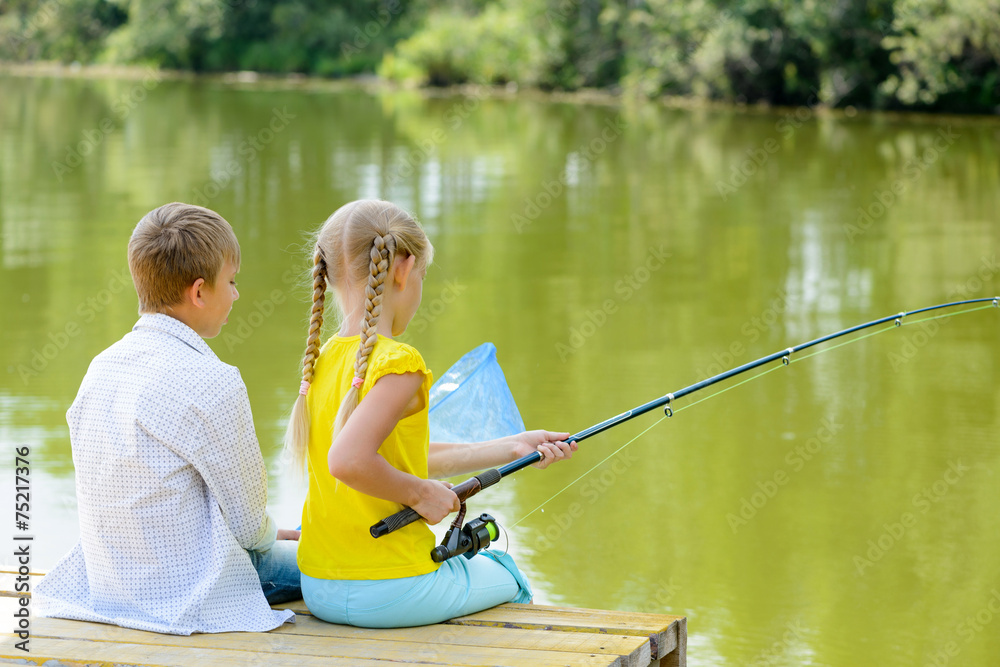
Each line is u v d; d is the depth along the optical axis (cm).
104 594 197
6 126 1972
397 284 196
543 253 1001
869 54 2455
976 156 1658
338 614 197
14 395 598
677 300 838
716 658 364
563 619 202
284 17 3709
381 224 194
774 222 1149
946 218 1168
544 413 587
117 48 3947
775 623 387
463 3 3666
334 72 3638
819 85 2561
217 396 192
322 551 198
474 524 202
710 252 1009
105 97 2656
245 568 200
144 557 192
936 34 2258
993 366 673
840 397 619
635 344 720
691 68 2759
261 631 194
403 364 184
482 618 202
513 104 2675
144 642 187
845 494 492
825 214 1196
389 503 193
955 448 542
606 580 416
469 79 3228
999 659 363
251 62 3747
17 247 998
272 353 689
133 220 1130
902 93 2353
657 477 512
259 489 199
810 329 760
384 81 3409
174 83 3266
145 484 190
